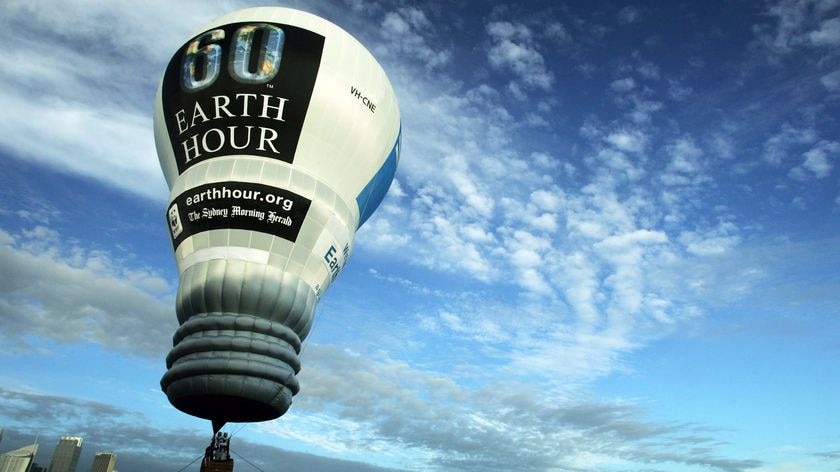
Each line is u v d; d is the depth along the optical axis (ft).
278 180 100.89
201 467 96.63
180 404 95.66
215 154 102.12
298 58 106.93
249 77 104.94
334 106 106.22
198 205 99.91
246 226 98.53
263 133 102.42
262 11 111.96
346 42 112.27
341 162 106.83
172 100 108.99
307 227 101.35
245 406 95.04
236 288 94.99
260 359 92.99
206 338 92.84
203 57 108.27
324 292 105.91
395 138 118.42
